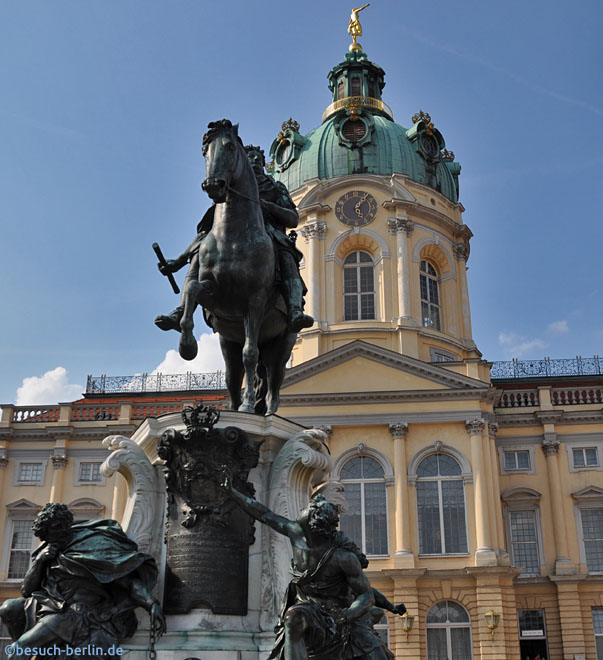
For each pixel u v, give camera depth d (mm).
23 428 42625
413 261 45438
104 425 42531
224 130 8422
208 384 51344
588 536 38719
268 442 7762
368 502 37156
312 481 8133
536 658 36094
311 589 6039
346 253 46375
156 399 49406
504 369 51219
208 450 7340
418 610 34656
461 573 35031
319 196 46406
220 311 8641
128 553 6547
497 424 39719
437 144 49344
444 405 38000
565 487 39469
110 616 6352
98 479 41938
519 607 37844
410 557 35406
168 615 7102
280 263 8945
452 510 36719
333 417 38344
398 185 46188
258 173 9508
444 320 46344
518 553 38906
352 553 6098
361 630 6094
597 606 37562
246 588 7262
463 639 34625
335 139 48281
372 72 53406
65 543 6500
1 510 41625
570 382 48812
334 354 39406
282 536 7355
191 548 7215
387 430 38094
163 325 8367
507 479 40094
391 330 43438
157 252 8875
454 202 49281
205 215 9148
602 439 39969
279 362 9219
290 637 5660
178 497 7414
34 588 6430
